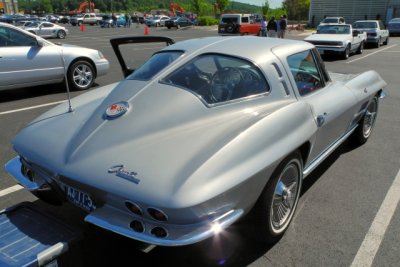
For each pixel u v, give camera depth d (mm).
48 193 2688
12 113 6363
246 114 2592
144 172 2133
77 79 8164
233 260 2691
